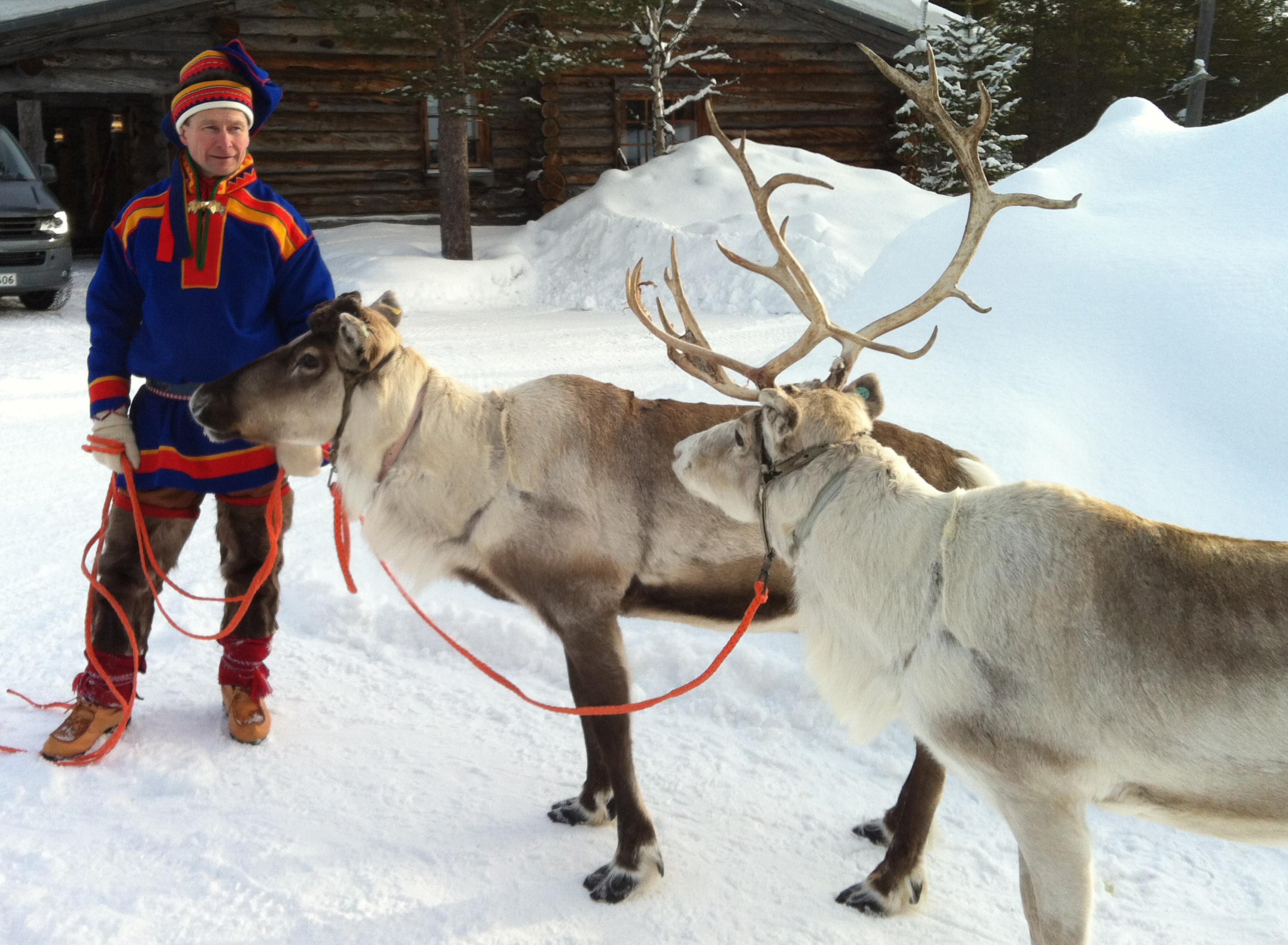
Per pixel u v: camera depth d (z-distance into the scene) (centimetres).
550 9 1470
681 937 279
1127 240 611
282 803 337
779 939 279
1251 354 507
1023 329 574
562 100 1866
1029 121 2983
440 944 273
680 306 321
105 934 273
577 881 303
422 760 367
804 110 1969
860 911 290
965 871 312
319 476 699
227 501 366
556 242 1638
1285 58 3247
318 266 364
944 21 2047
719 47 1911
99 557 367
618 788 301
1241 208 607
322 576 509
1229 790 222
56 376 980
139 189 1773
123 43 1580
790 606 323
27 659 437
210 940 272
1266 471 459
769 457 269
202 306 344
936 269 651
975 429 494
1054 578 233
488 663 445
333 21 1505
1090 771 231
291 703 407
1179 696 221
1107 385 525
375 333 306
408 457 313
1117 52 2950
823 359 604
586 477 315
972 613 238
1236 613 221
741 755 372
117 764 356
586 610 315
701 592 321
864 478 258
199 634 465
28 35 1484
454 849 316
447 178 1542
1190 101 2377
